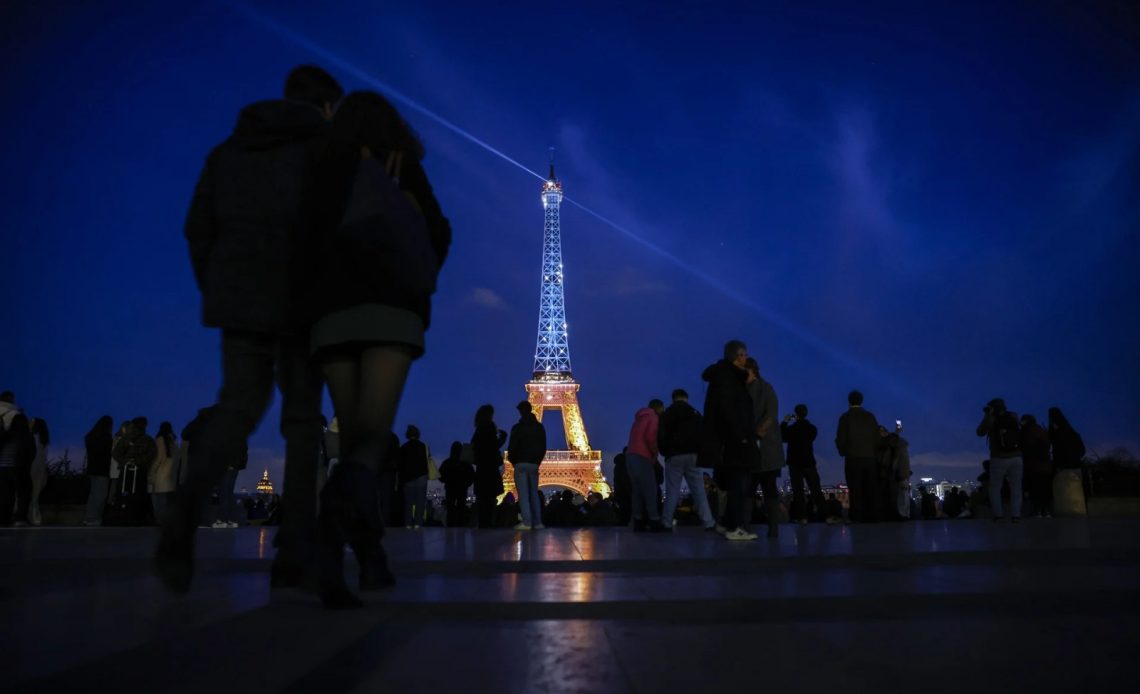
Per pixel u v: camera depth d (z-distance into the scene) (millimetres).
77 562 6188
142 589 4703
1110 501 22781
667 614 4203
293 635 3062
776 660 2912
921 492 27344
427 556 7195
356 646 2969
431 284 3717
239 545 8523
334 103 4781
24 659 2566
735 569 6500
